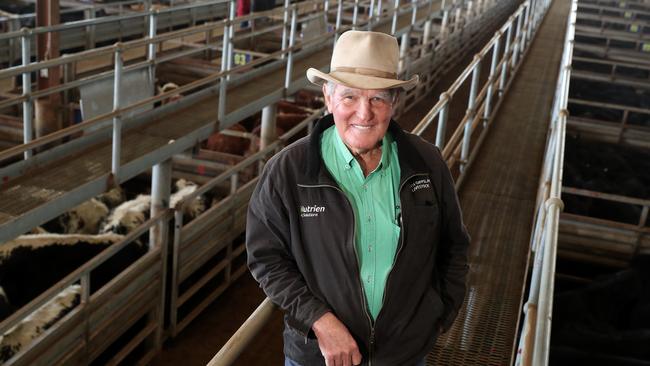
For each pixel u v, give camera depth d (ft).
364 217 6.82
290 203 6.75
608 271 25.20
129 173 18.45
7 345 16.29
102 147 19.56
